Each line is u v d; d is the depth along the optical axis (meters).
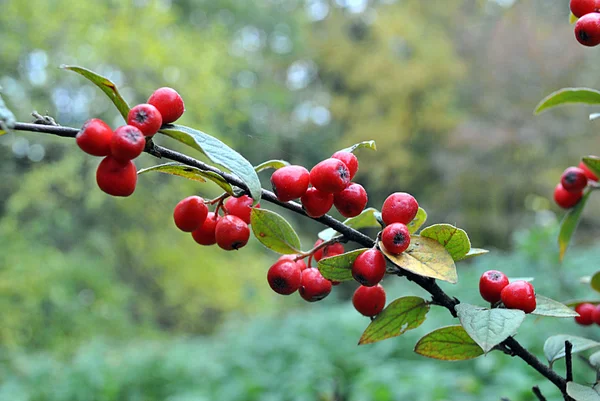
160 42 11.14
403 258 1.38
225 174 1.43
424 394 4.84
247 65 16.83
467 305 1.30
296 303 14.22
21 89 10.26
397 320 1.59
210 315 14.32
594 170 2.04
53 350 9.63
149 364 7.89
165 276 12.34
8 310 9.38
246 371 7.08
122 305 11.61
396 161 19.20
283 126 20.44
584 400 1.31
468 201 17.73
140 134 1.27
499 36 17.17
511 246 17.09
